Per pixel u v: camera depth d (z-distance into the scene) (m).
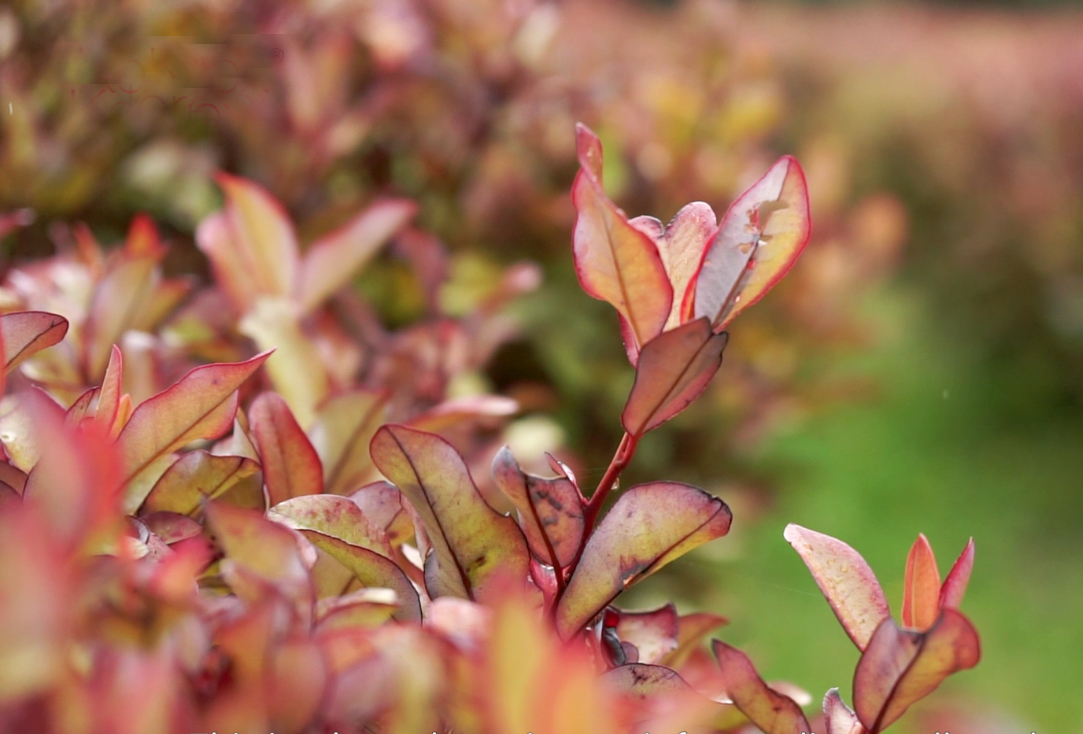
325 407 0.62
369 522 0.55
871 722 0.54
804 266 1.62
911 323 3.97
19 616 0.46
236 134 1.14
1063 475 3.20
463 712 0.50
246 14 1.13
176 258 1.13
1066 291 3.71
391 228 0.75
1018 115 4.21
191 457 0.57
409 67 1.28
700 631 0.62
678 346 0.53
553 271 1.39
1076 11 7.68
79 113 1.07
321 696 0.49
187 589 0.49
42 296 0.68
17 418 0.56
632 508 0.55
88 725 0.47
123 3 1.08
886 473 3.16
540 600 0.55
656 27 3.73
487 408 0.67
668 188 1.48
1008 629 2.48
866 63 5.04
